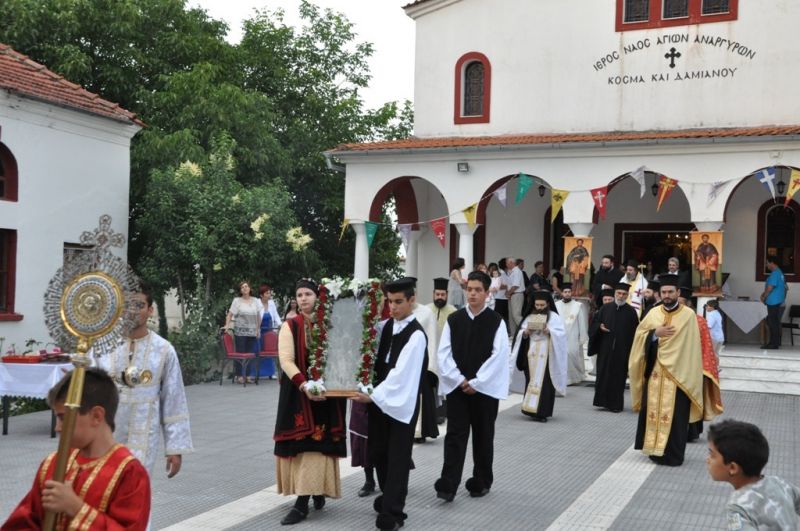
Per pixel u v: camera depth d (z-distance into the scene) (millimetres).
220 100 20656
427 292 23344
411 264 23359
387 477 6922
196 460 9469
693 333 9516
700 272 17656
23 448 9930
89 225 15438
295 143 24797
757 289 20062
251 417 12234
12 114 13609
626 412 13469
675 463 9453
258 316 15875
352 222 20859
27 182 13984
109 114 15461
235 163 19609
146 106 20719
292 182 24906
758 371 15945
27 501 3406
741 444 3891
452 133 22312
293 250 18484
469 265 19844
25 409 12453
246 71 25578
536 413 12430
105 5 20484
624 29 20484
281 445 7148
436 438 10742
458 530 6980
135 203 20031
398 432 6922
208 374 16469
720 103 19562
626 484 8625
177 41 21734
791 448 10609
